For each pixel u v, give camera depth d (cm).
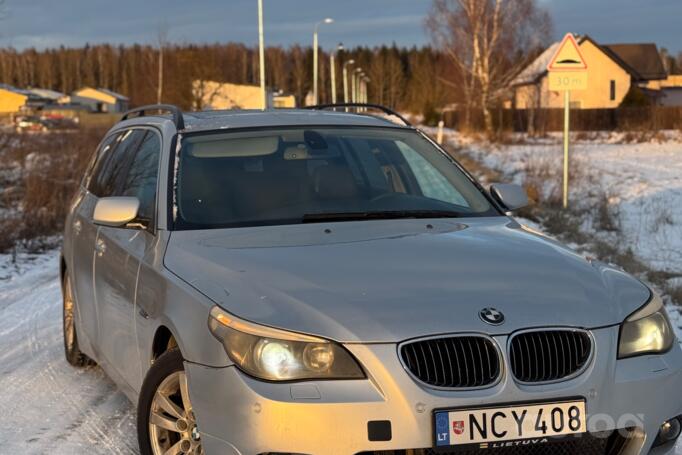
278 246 419
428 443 332
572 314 359
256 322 347
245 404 337
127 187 538
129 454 462
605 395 351
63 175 1770
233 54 13525
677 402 369
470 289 366
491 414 336
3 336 735
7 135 2747
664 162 3022
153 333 414
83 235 578
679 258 1095
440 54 7088
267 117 545
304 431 329
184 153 495
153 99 7319
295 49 14362
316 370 337
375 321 343
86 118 6706
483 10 5800
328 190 484
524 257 408
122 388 491
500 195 516
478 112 5734
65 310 645
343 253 405
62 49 15050
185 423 387
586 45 7212
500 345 343
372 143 530
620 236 1258
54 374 617
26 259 1155
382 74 14275
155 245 446
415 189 510
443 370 338
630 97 6719
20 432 500
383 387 332
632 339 365
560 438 342
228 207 464
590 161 2992
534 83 6312
